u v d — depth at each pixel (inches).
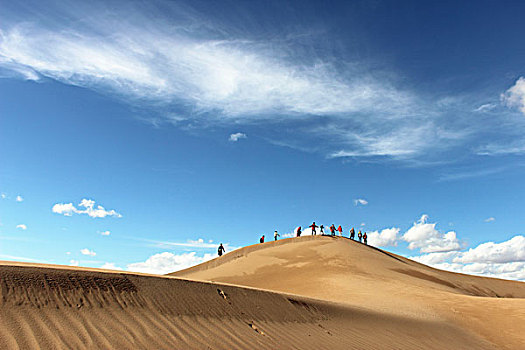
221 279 1501.0
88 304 370.6
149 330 374.3
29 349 287.7
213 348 389.7
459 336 794.2
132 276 451.8
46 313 333.4
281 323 529.0
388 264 1728.6
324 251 1761.8
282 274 1494.8
